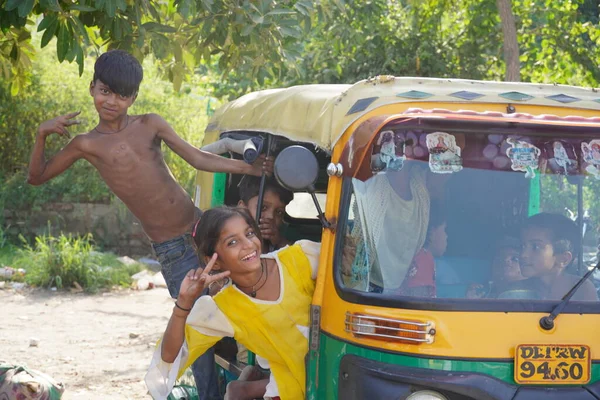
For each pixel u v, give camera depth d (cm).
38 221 1634
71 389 777
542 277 358
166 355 361
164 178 448
